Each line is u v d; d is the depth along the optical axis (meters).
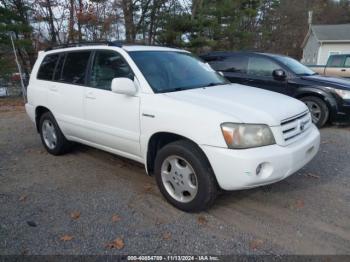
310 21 40.12
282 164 3.08
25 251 2.80
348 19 51.75
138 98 3.69
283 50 42.03
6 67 14.83
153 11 19.61
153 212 3.44
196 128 3.14
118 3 17.97
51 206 3.58
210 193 3.21
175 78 4.02
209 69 4.73
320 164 4.82
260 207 3.54
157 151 3.76
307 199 3.72
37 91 5.27
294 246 2.87
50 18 17.16
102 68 4.25
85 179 4.33
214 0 22.22
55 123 5.05
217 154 3.02
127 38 18.92
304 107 3.73
